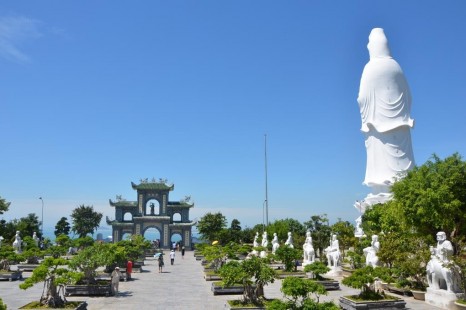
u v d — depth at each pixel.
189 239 118.94
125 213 121.88
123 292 36.44
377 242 40.81
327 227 66.88
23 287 25.19
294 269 48.25
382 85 82.50
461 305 26.73
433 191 36.88
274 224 96.62
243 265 28.30
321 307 18.55
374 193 81.69
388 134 81.19
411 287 33.47
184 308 29.00
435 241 38.00
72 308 25.33
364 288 28.78
